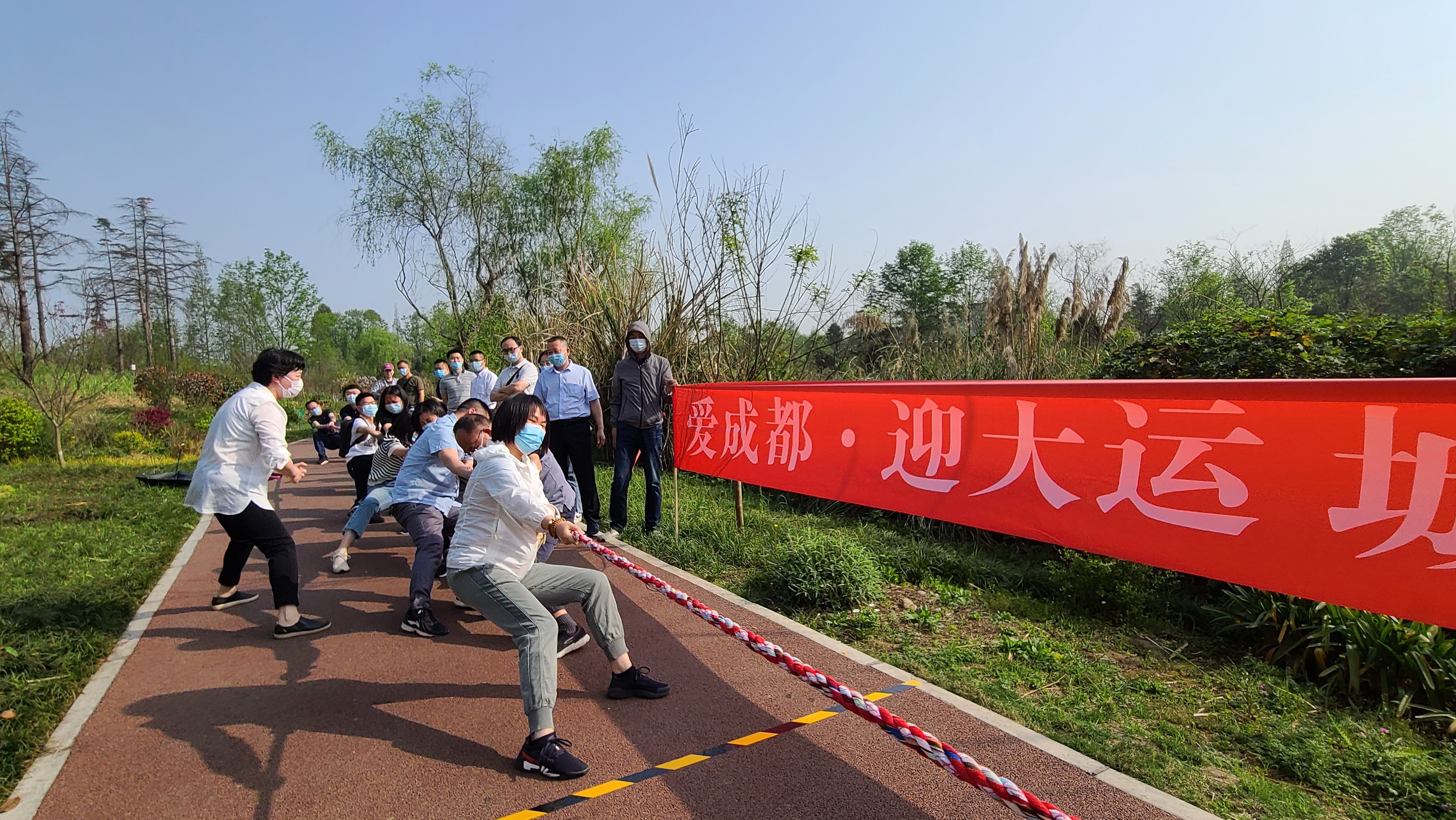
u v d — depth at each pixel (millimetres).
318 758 2943
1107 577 4609
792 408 5559
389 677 3711
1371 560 2512
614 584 5199
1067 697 3434
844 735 3070
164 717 3291
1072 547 3547
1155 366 5770
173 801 2664
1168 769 2781
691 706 3361
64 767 2885
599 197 20625
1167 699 3436
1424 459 2391
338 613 4684
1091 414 3453
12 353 15469
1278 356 5152
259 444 4172
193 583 5344
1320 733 3055
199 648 4090
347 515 8078
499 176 21016
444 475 4871
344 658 3951
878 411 4742
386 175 20578
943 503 4254
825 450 5203
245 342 35969
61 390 15031
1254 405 2842
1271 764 2885
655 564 5688
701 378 9758
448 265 20859
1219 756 2910
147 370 25344
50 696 3418
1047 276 8133
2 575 5406
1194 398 3039
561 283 12000
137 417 18859
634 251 11750
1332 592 2604
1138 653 4008
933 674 3656
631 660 3879
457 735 3123
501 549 3104
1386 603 2465
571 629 4020
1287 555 2732
